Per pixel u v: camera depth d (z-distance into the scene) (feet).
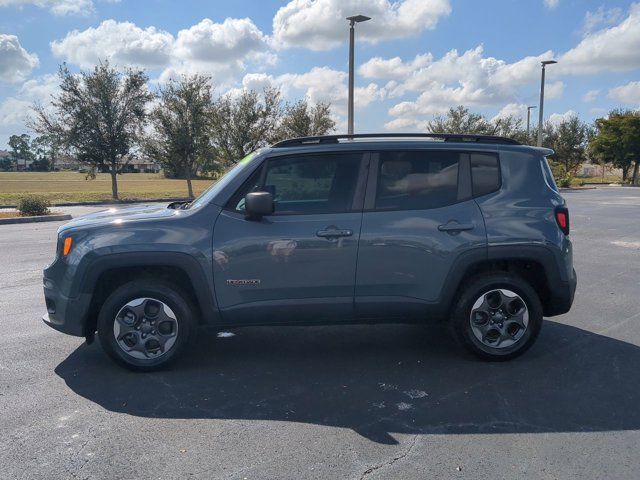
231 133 96.43
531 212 15.24
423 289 15.02
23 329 19.02
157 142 99.71
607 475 9.96
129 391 13.82
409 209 15.02
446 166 15.42
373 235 14.74
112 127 94.38
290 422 12.12
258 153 15.31
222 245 14.48
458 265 14.96
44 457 10.68
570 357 15.99
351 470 10.18
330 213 14.87
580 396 13.35
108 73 93.45
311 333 18.47
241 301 14.74
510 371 14.98
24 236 45.83
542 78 103.30
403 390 13.80
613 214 59.26
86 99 93.04
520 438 11.34
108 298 14.67
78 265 14.38
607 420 12.11
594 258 32.01
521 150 15.81
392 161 15.26
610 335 17.99
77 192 123.44
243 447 11.04
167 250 14.35
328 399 13.32
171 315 14.79
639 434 11.47
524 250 15.01
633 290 24.11
